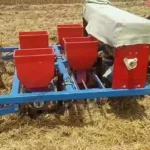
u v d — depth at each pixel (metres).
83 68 2.17
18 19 5.71
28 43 2.43
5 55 2.88
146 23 1.77
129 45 1.79
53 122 1.97
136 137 1.83
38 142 1.78
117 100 2.24
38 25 5.10
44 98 1.84
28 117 1.99
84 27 2.75
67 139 1.82
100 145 1.77
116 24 1.77
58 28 2.63
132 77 1.88
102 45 2.42
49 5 7.86
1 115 1.94
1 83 2.54
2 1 8.38
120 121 1.99
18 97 1.81
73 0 8.68
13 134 1.85
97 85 2.28
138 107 2.17
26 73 1.85
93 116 2.04
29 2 8.53
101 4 2.60
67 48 2.05
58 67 2.24
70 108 2.09
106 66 2.32
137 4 8.16
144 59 1.85
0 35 4.26
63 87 2.04
